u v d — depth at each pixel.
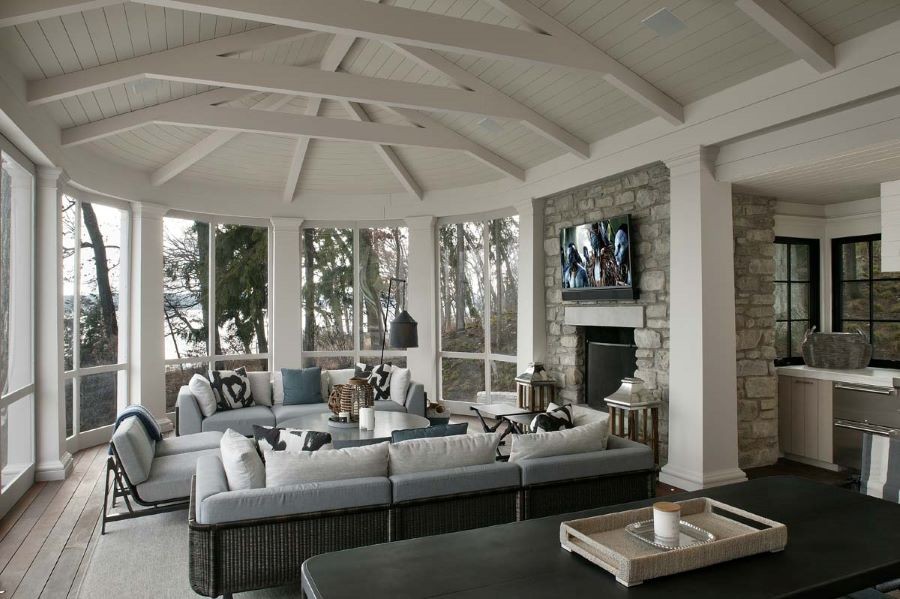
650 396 4.98
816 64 3.57
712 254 4.55
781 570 1.74
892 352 5.45
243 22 4.51
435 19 3.72
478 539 2.00
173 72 4.31
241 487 2.83
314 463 2.87
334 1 3.50
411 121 6.39
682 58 4.12
